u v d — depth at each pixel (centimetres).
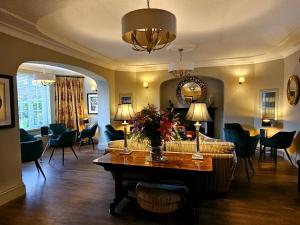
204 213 276
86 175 427
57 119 751
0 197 305
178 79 738
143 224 254
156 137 267
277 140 448
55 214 278
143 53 535
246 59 600
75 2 262
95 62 577
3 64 314
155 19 194
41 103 720
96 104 801
